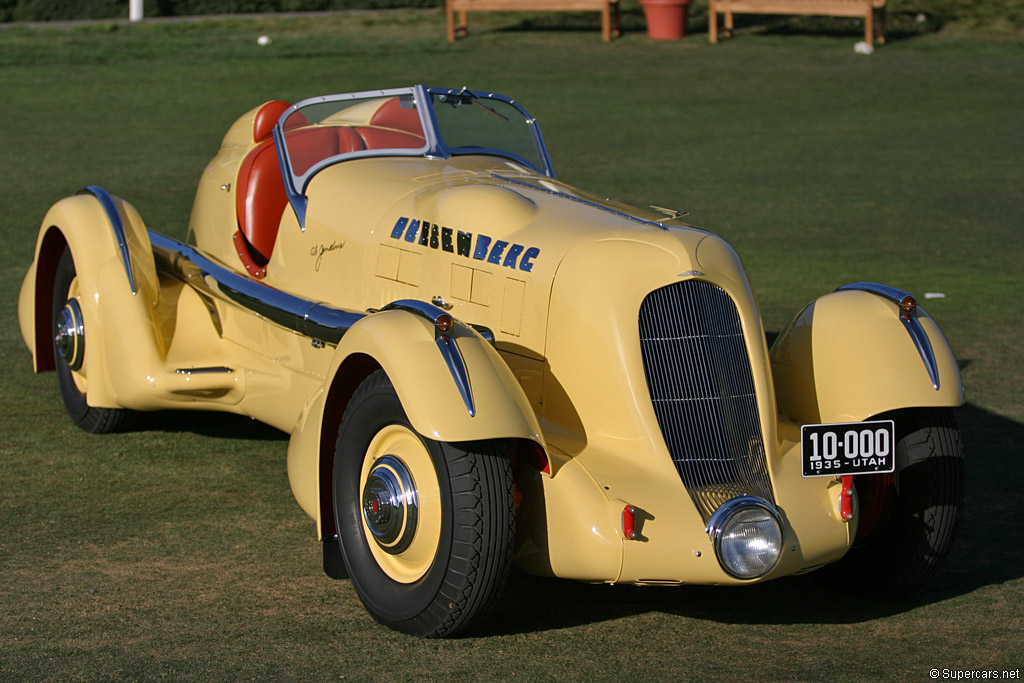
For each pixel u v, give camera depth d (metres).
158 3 43.44
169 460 9.79
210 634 6.82
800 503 6.98
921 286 16.05
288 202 10.23
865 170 24.06
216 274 9.83
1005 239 18.94
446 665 6.54
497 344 7.83
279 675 6.34
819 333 7.92
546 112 29.17
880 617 7.44
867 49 37.94
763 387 7.36
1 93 29.94
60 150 23.98
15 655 6.49
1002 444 10.60
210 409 9.92
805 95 31.84
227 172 10.95
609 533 6.61
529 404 6.84
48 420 10.70
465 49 37.66
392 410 6.86
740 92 32.16
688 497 6.84
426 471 6.75
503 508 6.55
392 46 37.84
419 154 9.88
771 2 39.00
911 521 7.50
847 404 7.58
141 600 7.23
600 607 7.48
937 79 33.97
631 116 29.00
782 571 6.83
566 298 7.43
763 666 6.64
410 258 8.49
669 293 7.27
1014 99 31.27
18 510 8.62
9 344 12.98
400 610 6.82
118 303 9.68
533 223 8.00
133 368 9.53
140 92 30.28
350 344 7.10
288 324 8.80
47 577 7.51
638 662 6.66
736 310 7.42
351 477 7.21
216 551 8.01
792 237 18.88
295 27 41.38
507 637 6.96
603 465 7.01
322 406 7.43
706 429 7.16
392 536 6.84
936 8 44.69
